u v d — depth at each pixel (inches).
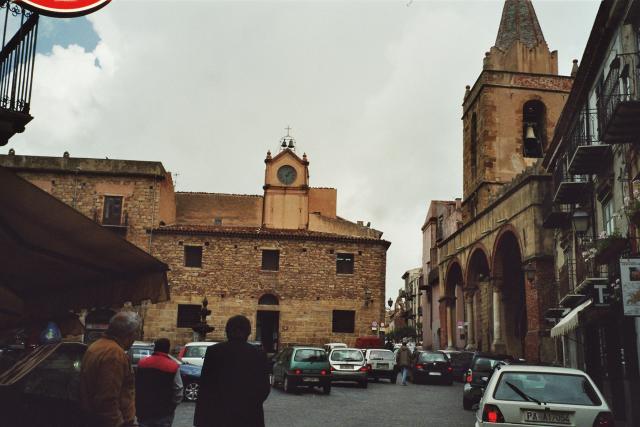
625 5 647.1
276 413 634.8
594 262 708.7
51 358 325.7
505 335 1280.8
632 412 605.6
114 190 1642.5
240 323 242.5
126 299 333.4
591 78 818.2
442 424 580.4
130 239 1625.2
